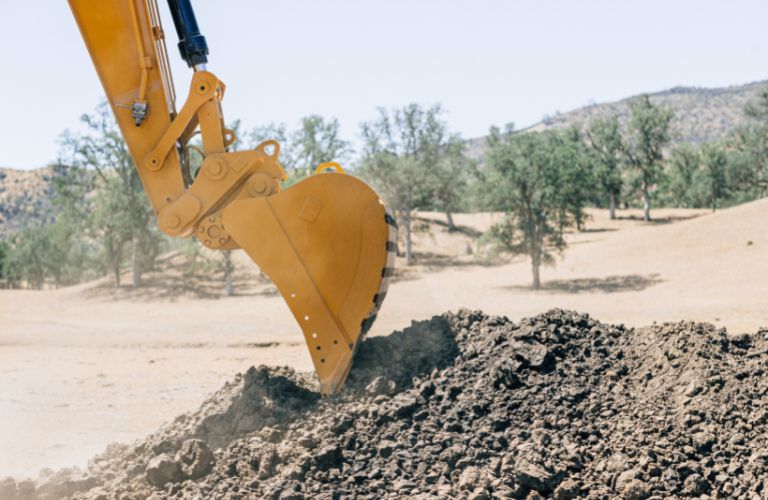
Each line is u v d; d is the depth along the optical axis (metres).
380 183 55.47
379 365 8.14
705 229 46.97
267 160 8.03
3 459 10.79
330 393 7.77
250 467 6.73
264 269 7.79
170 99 8.24
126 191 52.22
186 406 14.36
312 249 7.76
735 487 6.43
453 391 7.55
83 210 53.78
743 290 32.75
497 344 8.27
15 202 198.62
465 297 38.28
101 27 7.89
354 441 6.96
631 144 71.25
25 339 26.94
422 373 7.96
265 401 7.88
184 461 6.92
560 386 7.68
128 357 21.84
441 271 50.97
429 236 64.00
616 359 8.23
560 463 6.63
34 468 10.23
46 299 49.91
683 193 82.50
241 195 7.98
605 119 72.69
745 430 7.00
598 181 68.81
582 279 41.81
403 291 37.12
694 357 7.87
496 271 48.91
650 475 6.55
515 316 31.23
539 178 40.53
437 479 6.53
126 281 53.28
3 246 91.00
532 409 7.32
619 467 6.60
